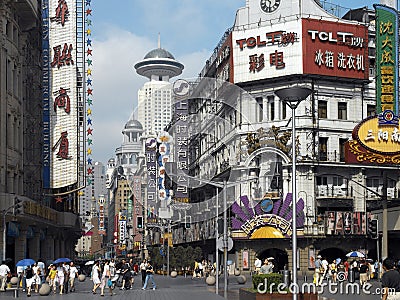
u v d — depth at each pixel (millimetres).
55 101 55625
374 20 66750
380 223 48906
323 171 60375
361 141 55219
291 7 63469
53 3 56250
